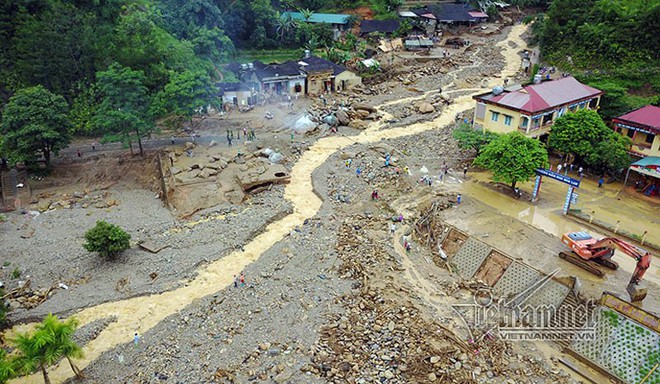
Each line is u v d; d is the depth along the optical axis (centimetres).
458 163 6519
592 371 3359
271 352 3431
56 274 4484
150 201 5916
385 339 3528
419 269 4388
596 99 7106
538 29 11819
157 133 7100
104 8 8981
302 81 9200
